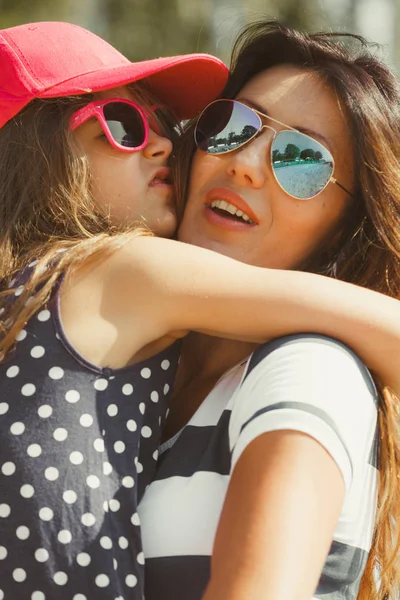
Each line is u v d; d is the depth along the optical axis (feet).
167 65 6.95
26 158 6.50
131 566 5.23
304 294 5.56
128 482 5.35
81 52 6.76
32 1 21.53
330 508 4.67
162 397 5.80
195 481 5.44
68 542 5.15
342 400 4.98
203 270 5.69
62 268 5.69
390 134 6.84
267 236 6.86
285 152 6.76
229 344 6.58
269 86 6.95
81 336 5.51
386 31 27.48
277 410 4.86
